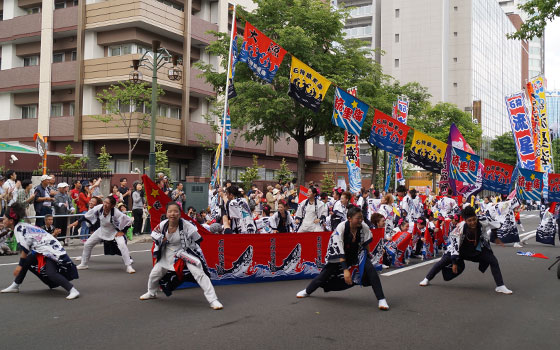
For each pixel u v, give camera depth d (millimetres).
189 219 8273
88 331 5648
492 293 8242
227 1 32188
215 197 11430
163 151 26531
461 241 8359
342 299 7531
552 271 10805
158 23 27641
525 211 54219
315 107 12039
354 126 12914
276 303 7172
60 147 29547
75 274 7551
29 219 12898
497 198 18672
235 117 23297
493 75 90562
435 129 40688
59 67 28969
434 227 13016
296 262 9328
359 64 23703
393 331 5812
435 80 73375
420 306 7148
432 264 11523
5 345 5133
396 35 76000
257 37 11680
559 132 63750
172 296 7586
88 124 28172
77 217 15078
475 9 79938
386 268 10852
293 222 11945
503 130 95875
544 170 17359
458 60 78625
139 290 7980
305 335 5578
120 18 26969
